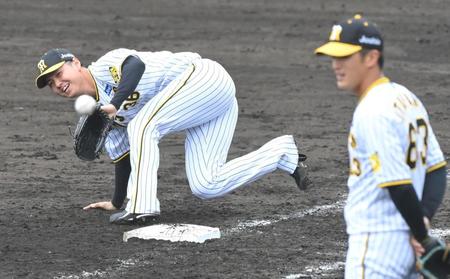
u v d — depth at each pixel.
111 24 71.25
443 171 15.02
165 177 31.92
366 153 14.30
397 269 14.45
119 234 24.17
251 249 22.92
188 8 80.56
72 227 24.92
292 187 30.30
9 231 24.53
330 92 49.88
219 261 21.88
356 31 14.42
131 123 24.66
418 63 57.94
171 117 24.48
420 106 14.73
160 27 70.25
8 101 46.81
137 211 24.84
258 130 40.69
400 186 13.95
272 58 59.41
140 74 23.80
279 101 47.34
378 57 14.52
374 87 14.48
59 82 24.22
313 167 33.69
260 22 73.31
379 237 14.38
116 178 26.33
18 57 58.00
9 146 37.22
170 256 22.22
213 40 65.06
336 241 23.83
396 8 81.44
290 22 73.56
